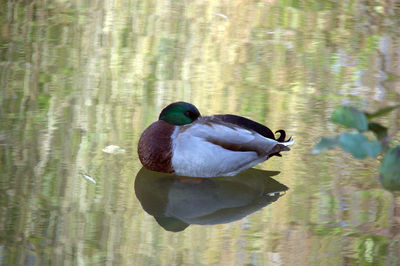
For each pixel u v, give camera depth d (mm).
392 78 13781
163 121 9688
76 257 6961
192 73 13672
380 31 17297
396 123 11375
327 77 13742
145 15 17891
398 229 7840
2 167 9211
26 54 14398
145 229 7879
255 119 11359
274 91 12820
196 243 7520
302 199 8883
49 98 11953
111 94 12344
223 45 15672
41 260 6828
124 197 8766
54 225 7734
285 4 19797
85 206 8359
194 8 18859
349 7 19719
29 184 8789
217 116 9930
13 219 7801
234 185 9539
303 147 10562
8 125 10656
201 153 9258
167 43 15586
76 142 10234
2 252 6961
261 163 10148
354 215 8305
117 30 16438
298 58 14961
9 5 18172
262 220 8281
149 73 13562
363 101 12375
